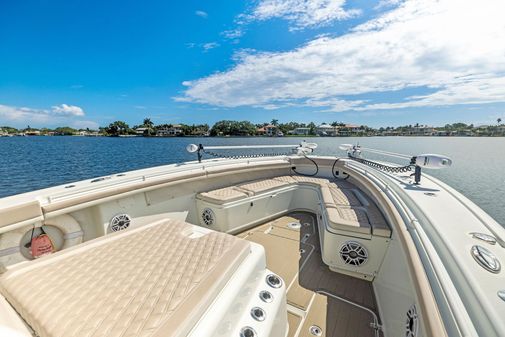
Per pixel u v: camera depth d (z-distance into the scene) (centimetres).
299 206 405
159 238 165
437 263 107
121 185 262
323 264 258
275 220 371
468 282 88
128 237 167
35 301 106
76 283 118
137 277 122
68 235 232
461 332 73
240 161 427
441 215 156
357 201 288
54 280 120
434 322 79
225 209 307
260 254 155
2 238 189
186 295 109
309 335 170
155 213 300
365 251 219
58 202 211
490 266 99
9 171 1361
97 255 143
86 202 229
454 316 79
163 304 103
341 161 430
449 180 281
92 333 89
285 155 512
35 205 194
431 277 102
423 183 248
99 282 119
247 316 128
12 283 119
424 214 159
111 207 259
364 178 312
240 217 327
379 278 207
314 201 392
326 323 180
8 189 1037
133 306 102
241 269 138
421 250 123
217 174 355
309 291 217
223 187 368
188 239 163
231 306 116
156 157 1758
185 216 333
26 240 203
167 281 119
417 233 138
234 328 118
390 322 161
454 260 103
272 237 319
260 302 137
